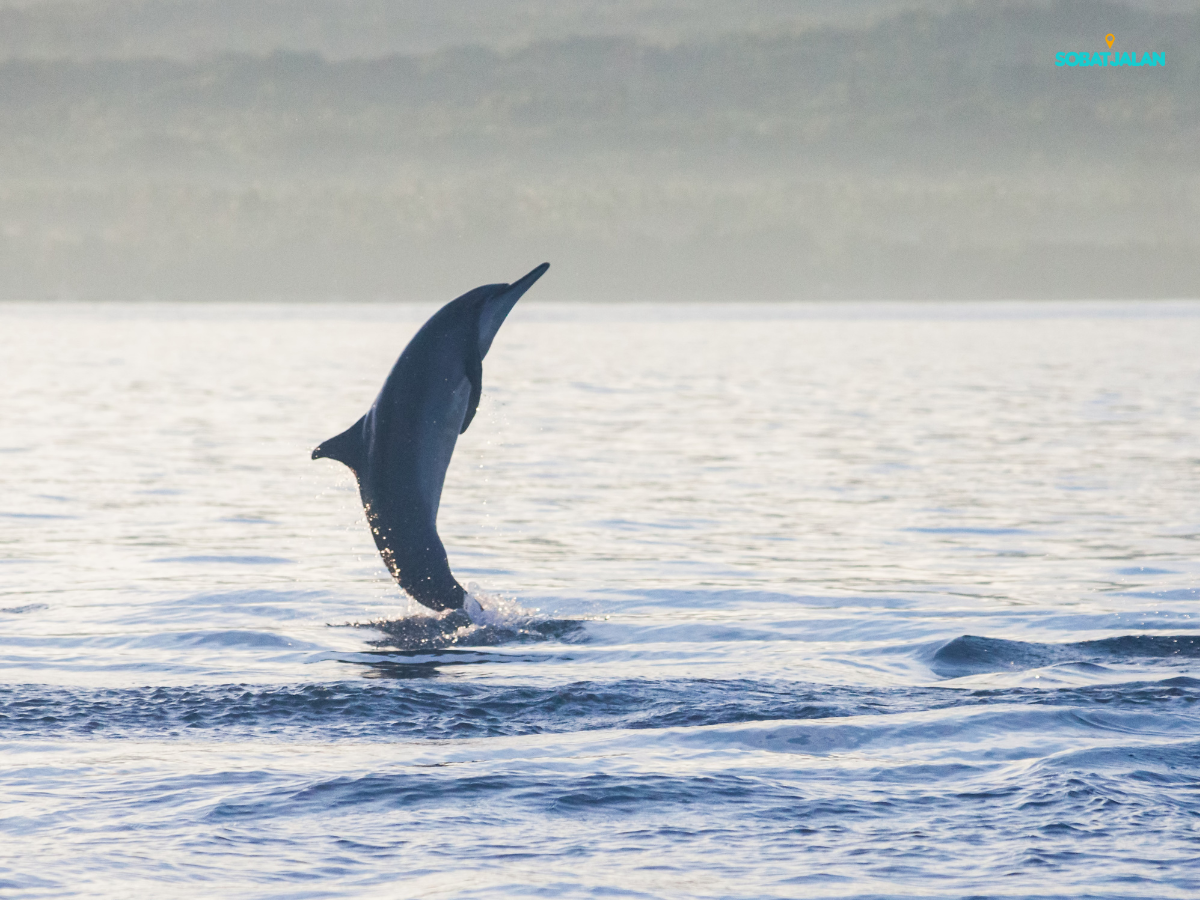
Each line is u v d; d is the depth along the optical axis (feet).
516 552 194.29
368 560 187.21
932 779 80.28
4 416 414.41
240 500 250.57
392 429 132.26
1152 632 137.49
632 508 240.12
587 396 490.49
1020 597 160.56
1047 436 356.59
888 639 133.49
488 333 132.46
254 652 125.80
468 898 62.39
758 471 291.99
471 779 79.87
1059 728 91.56
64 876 64.80
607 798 76.69
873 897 62.80
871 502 247.29
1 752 86.99
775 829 71.72
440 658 123.13
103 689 106.01
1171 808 74.33
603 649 128.16
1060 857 67.36
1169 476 279.08
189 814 73.77
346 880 64.59
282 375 606.96
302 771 81.76
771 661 121.19
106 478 279.90
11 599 156.56
